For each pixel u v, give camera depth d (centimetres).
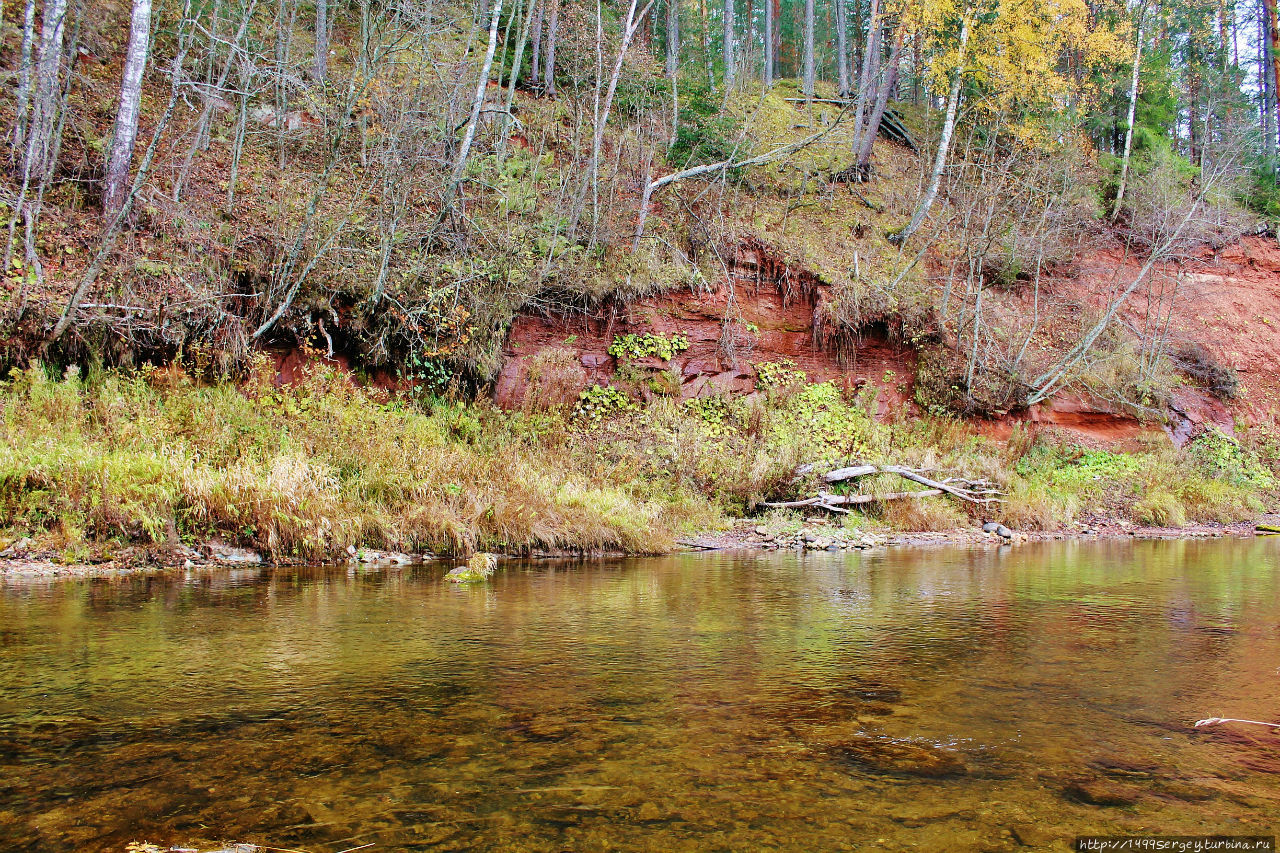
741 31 3712
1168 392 1880
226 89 1261
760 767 269
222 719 312
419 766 265
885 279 1783
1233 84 3070
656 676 389
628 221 1623
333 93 1439
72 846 203
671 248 1634
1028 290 2030
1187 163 2611
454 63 1498
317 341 1241
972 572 820
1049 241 2017
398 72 1534
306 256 1213
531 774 260
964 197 2055
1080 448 1719
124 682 362
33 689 348
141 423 936
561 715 325
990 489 1437
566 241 1459
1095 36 2277
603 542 984
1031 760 279
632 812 230
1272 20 3167
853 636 491
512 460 1133
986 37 1994
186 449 923
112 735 292
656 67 1975
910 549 1081
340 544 834
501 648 444
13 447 818
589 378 1457
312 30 1714
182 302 1090
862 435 1555
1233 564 925
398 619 520
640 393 1475
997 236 1934
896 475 1384
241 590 628
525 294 1406
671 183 1805
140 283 1087
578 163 1623
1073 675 400
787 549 1052
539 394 1389
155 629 475
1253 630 519
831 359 1675
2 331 970
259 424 1019
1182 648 462
